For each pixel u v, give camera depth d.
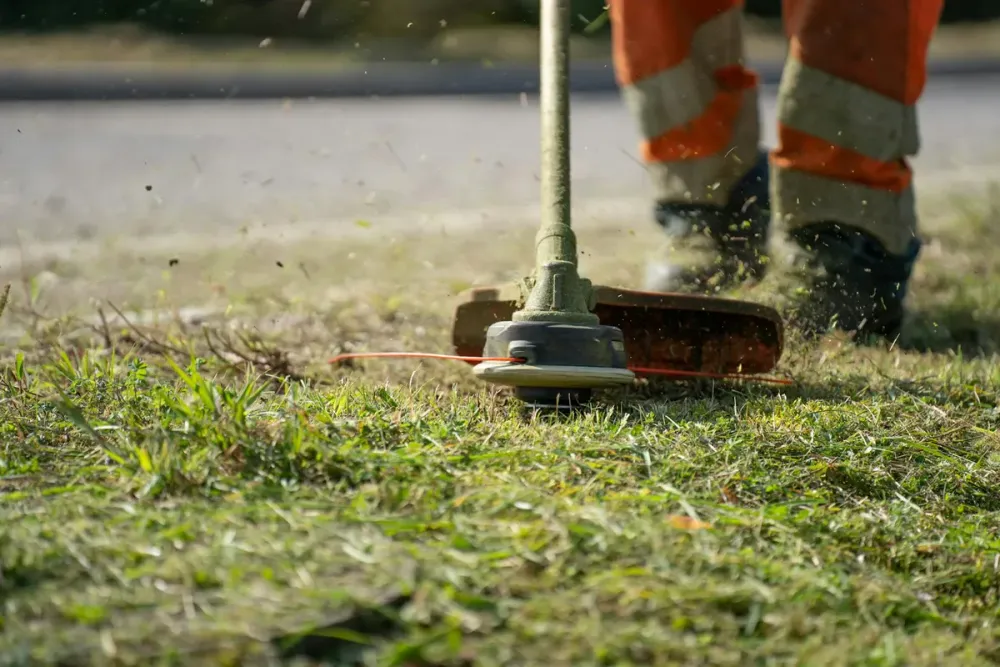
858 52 5.41
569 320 3.91
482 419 3.87
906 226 5.70
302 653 2.19
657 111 5.89
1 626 2.26
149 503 2.93
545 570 2.55
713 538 2.84
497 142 15.48
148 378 4.23
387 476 3.13
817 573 2.82
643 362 4.61
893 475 3.67
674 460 3.52
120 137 15.24
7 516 2.75
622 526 2.82
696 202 5.89
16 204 10.47
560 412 3.98
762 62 26.88
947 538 3.25
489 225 9.55
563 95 4.41
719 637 2.41
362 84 21.48
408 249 8.07
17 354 4.26
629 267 7.04
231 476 3.13
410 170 13.06
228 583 2.37
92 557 2.52
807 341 5.15
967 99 22.20
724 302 4.34
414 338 5.35
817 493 3.43
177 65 23.02
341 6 26.52
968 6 35.16
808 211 5.56
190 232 9.07
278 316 5.85
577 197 11.50
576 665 2.21
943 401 4.48
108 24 25.27
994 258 8.02
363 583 2.39
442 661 2.18
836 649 2.41
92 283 6.93
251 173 12.62
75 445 3.51
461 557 2.54
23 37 24.61
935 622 2.76
